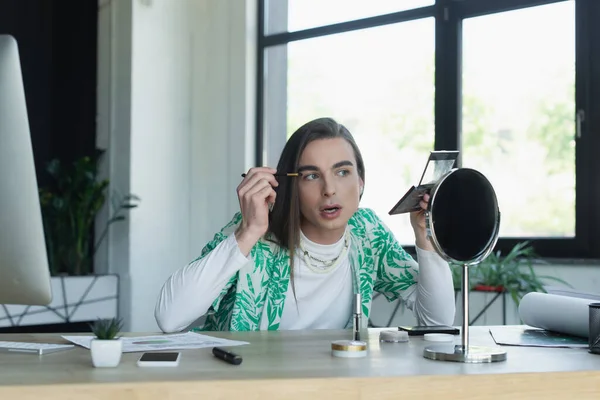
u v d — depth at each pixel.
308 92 4.64
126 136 4.60
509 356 1.26
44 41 4.90
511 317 3.33
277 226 1.84
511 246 3.85
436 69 4.11
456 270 3.45
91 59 4.79
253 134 4.79
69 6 4.91
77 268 4.52
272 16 4.80
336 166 1.79
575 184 3.68
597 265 3.51
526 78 3.83
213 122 4.86
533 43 3.81
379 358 1.21
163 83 4.75
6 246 1.18
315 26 4.61
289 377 1.00
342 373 1.04
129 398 0.95
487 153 3.96
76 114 4.86
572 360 1.21
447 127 4.07
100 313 4.39
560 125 3.73
